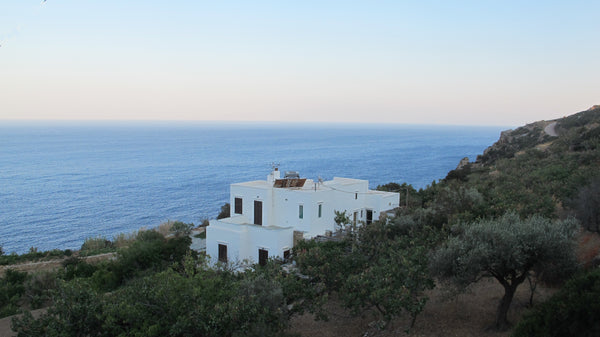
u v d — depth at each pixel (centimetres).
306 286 2312
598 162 4653
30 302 3397
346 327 2261
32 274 3906
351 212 4328
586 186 2891
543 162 5847
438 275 1903
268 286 2030
